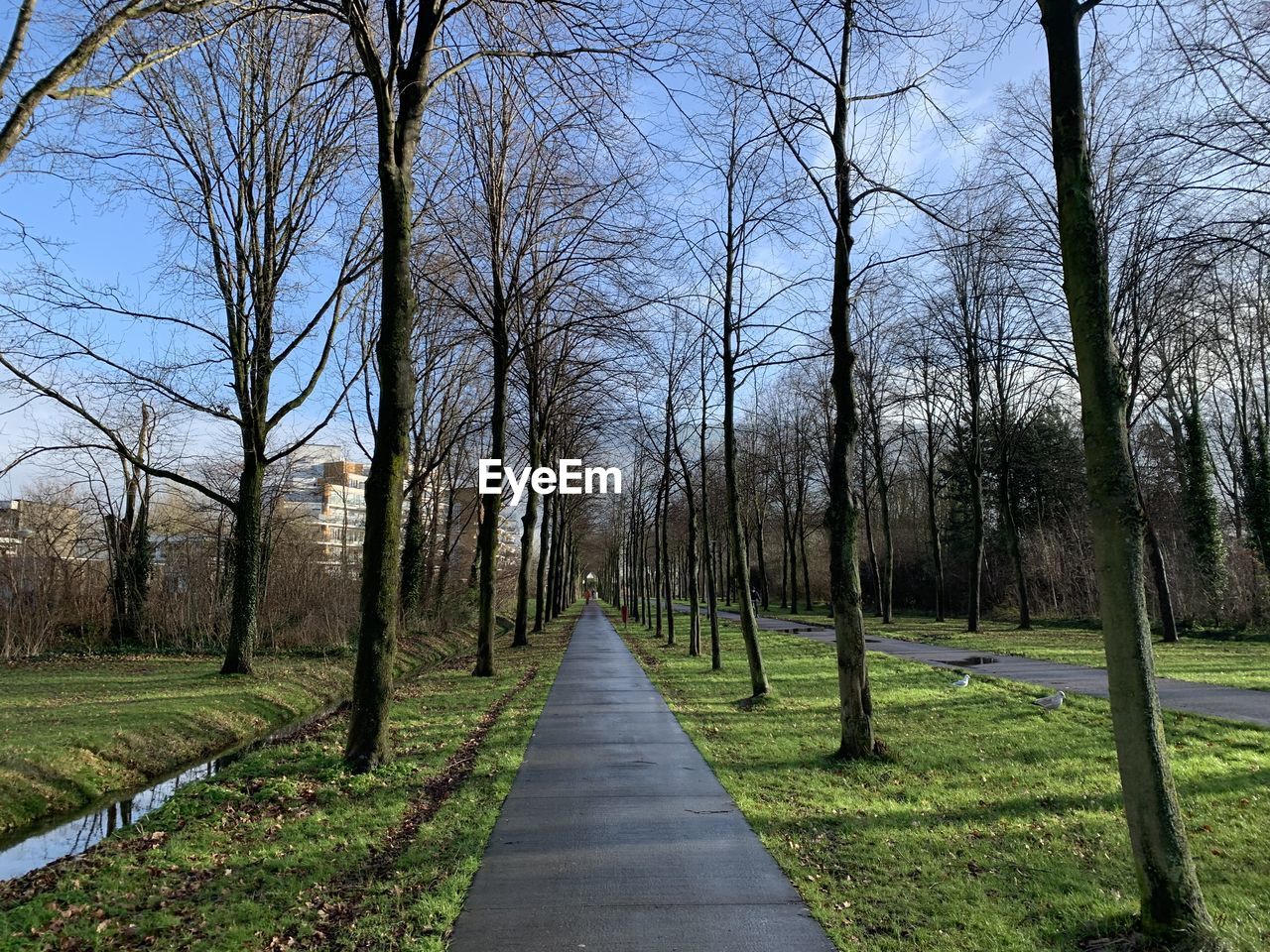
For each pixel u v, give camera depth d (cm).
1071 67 454
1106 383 418
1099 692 1245
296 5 790
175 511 2438
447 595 3141
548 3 823
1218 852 532
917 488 4784
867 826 594
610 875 499
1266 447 2502
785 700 1239
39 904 467
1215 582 2492
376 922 433
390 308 842
